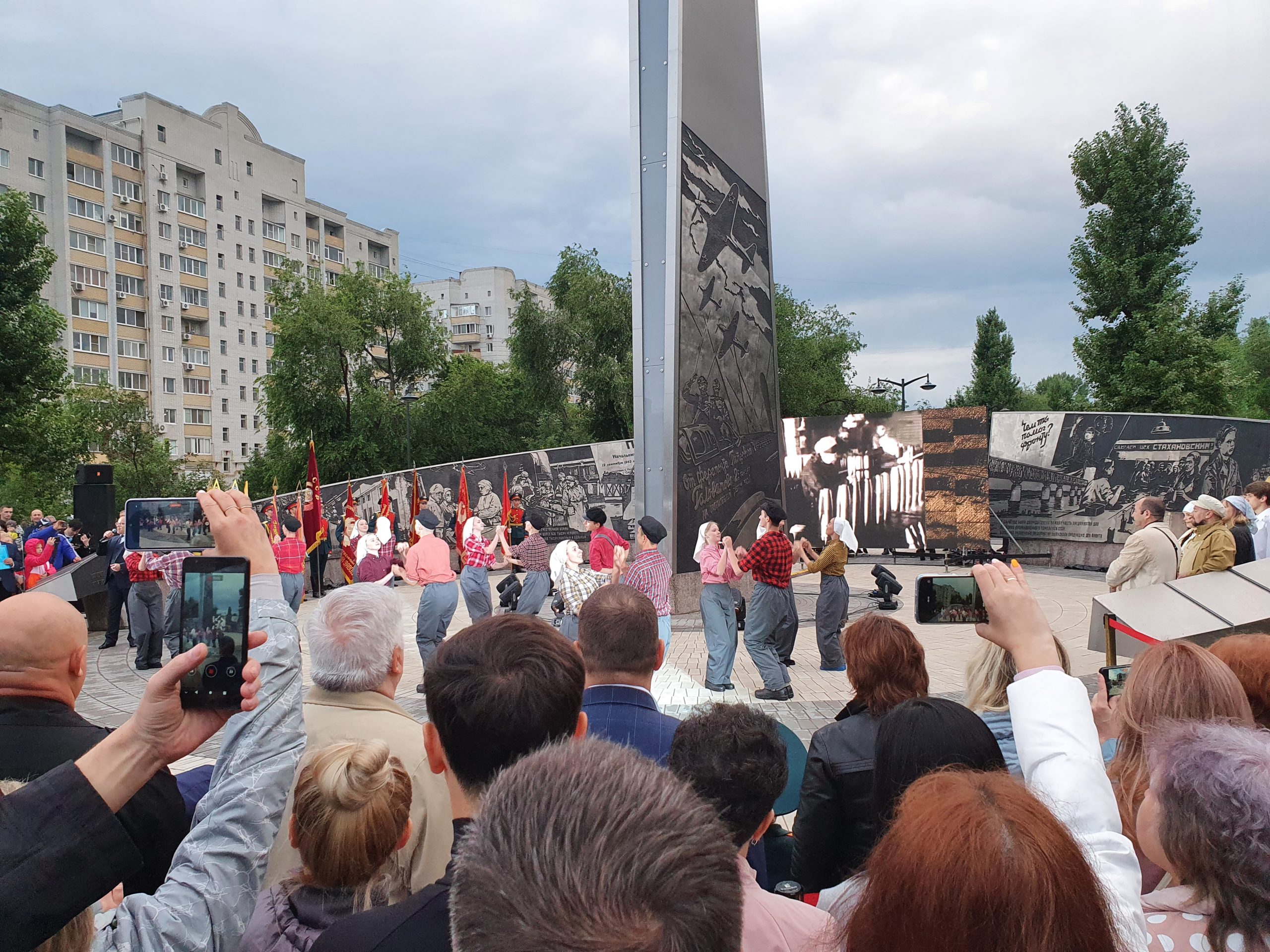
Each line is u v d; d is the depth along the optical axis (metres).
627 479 24.97
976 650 3.38
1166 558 8.22
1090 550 20.84
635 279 13.16
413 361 44.19
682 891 0.79
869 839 2.89
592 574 8.08
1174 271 28.62
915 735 2.34
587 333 40.78
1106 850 1.49
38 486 37.22
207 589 1.33
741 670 10.08
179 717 1.24
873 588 17.59
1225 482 18.91
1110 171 28.86
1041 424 21.59
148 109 69.50
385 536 14.42
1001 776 1.15
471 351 108.12
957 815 1.05
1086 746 1.63
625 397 39.50
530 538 10.27
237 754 1.70
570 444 42.09
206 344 74.25
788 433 23.12
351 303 42.16
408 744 2.84
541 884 0.79
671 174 12.63
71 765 1.15
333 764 2.07
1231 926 1.46
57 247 63.69
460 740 1.88
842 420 22.56
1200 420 19.28
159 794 2.17
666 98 13.01
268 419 42.19
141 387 69.44
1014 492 22.00
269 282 81.00
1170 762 1.63
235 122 77.44
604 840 0.82
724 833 0.91
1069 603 14.95
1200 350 27.09
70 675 2.36
